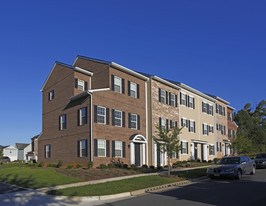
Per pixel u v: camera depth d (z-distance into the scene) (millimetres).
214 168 18672
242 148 37062
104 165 23188
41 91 33062
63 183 16516
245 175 20969
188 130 36688
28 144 84125
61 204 11406
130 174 21234
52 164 26969
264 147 52344
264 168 27812
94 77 27891
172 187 15727
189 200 11328
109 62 26156
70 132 26641
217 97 45312
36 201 12008
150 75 30688
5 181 18344
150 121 29859
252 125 57500
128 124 27547
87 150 23922
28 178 18500
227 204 10305
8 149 78688
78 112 25734
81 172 20406
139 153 28656
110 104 25875
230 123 51062
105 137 24859
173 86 33969
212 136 43031
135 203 11180
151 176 19000
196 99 39625
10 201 12055
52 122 30109
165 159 30891
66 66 28531
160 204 10727
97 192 13141
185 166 30016
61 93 29031
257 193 12477
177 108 34594
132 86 28672
